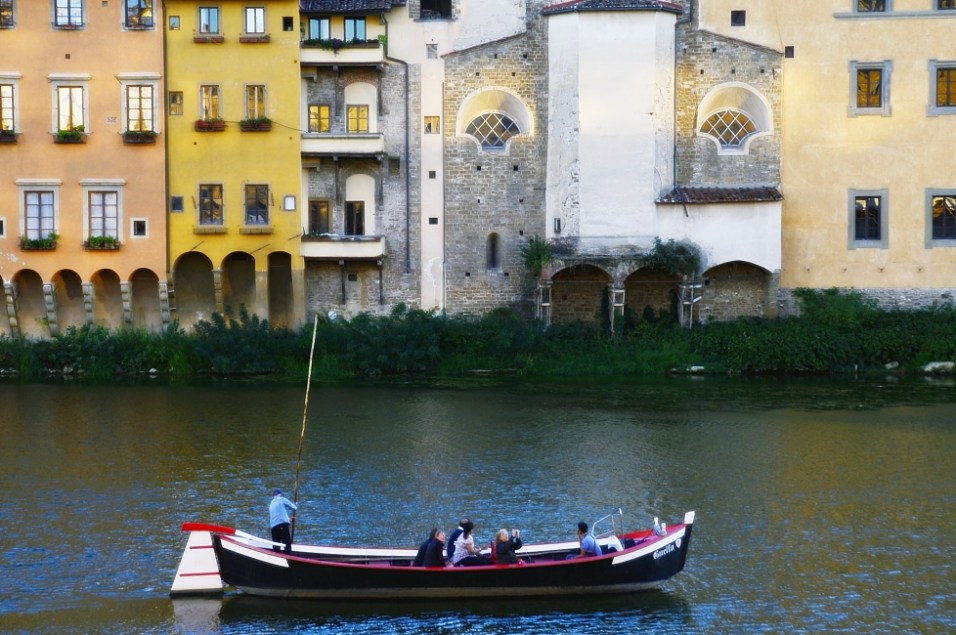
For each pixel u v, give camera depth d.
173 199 60.81
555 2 62.00
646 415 50.81
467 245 62.50
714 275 61.97
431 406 52.47
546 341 60.50
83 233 60.78
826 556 34.97
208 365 60.00
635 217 60.06
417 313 61.28
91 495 40.09
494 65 62.00
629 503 39.44
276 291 62.19
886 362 60.41
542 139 62.00
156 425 49.03
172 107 60.62
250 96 60.75
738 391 55.50
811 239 62.16
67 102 60.56
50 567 34.12
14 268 60.78
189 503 39.28
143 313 62.31
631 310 62.50
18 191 60.62
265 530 36.78
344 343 60.22
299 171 60.94
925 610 31.44
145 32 60.34
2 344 60.34
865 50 61.56
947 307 61.88
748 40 61.88
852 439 47.03
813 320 61.41
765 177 61.81
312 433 47.78
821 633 30.22
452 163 62.28
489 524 37.41
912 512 38.69
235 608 31.62
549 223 61.75
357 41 61.06
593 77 59.69
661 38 59.97
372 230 62.44
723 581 33.28
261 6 60.44
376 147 61.09
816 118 61.81
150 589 32.78
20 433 47.75
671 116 60.75
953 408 52.06
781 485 41.38
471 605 31.84
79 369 59.84
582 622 30.91
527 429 48.47
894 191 61.94
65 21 60.38
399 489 40.81
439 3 62.56
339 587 31.80
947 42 61.44
